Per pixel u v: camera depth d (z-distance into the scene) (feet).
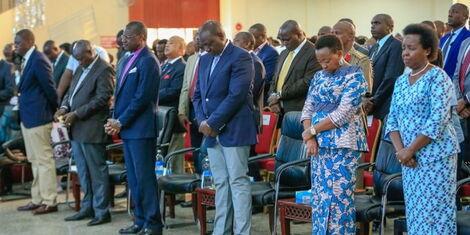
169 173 18.62
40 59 19.98
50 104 20.29
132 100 16.28
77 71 18.92
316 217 12.96
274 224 14.71
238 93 14.62
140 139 16.37
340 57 12.94
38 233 17.66
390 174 13.92
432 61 12.07
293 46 18.13
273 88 18.67
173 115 19.33
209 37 14.84
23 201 22.48
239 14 45.09
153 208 16.67
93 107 17.95
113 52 30.45
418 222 11.58
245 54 14.96
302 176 15.08
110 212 20.10
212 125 14.61
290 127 16.05
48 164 20.26
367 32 46.78
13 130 23.56
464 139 14.94
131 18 40.96
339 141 12.62
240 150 14.80
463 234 11.55
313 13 46.93
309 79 17.65
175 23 42.68
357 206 13.37
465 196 14.65
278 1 46.26
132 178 16.90
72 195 23.11
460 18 17.63
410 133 11.61
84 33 30.30
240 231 14.79
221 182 15.26
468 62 14.85
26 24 30.45
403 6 46.21
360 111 12.97
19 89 20.20
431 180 11.42
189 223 18.37
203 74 15.44
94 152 18.35
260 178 18.35
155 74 16.42
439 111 11.25
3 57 30.25
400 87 11.93
